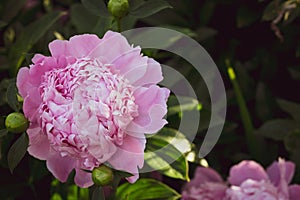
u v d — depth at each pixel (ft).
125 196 4.33
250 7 5.08
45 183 4.64
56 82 3.72
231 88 5.21
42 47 4.57
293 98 5.20
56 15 4.60
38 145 3.81
